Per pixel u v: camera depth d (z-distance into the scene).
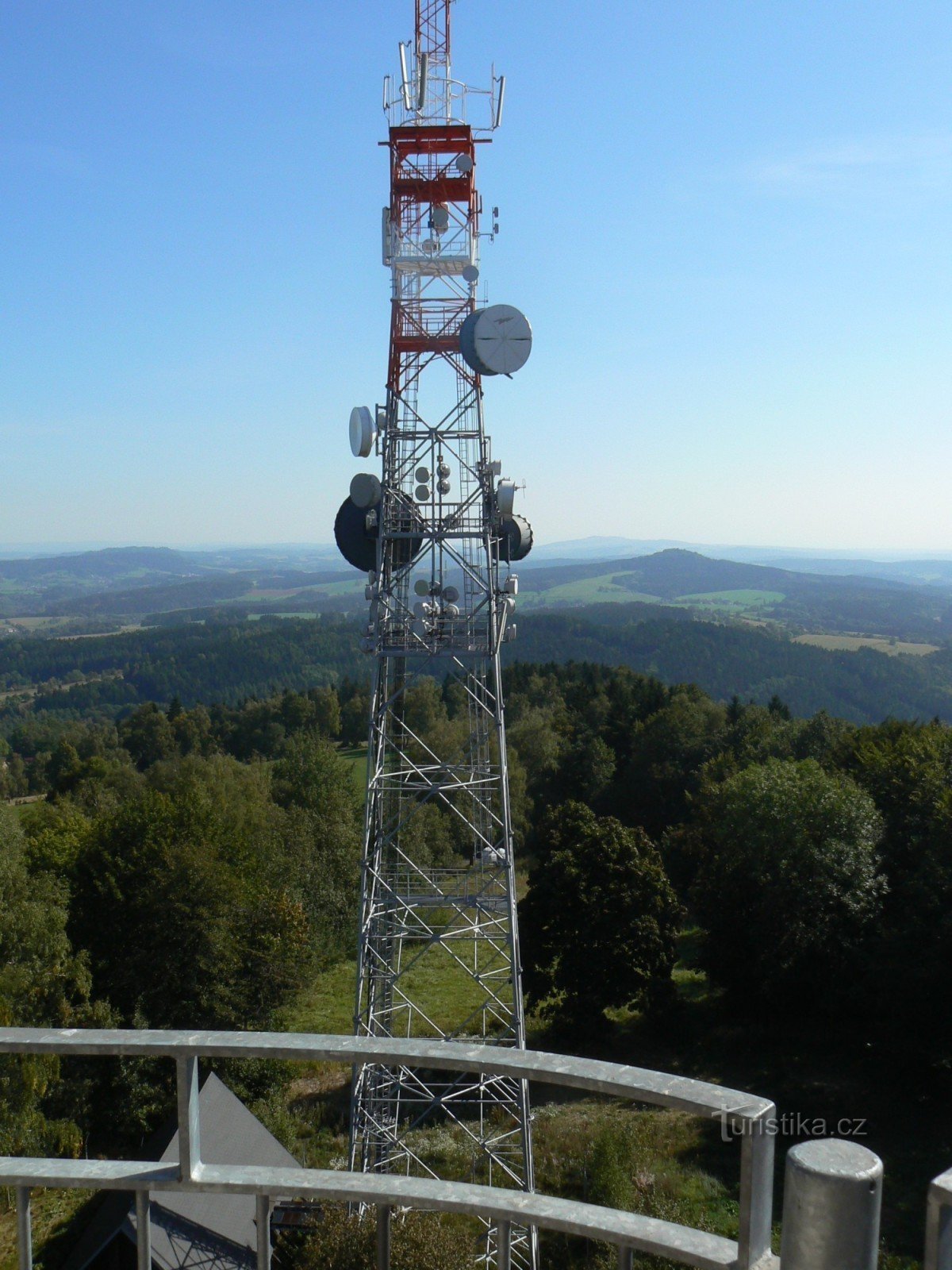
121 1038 2.95
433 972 38.22
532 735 69.31
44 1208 20.28
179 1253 15.77
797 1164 2.40
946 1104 26.25
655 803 63.72
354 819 54.22
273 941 32.25
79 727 123.06
